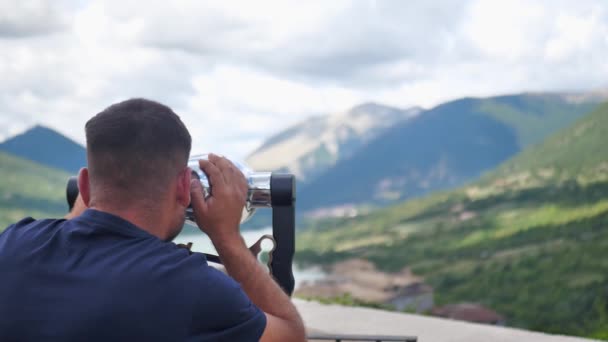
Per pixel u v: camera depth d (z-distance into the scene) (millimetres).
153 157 1212
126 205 1224
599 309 30188
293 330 1283
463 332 3693
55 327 1141
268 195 1525
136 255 1183
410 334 3656
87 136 1231
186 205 1284
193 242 1436
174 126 1235
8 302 1180
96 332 1126
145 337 1127
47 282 1179
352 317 4086
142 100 1258
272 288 1324
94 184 1241
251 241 1561
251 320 1195
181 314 1142
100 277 1159
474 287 41219
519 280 37594
